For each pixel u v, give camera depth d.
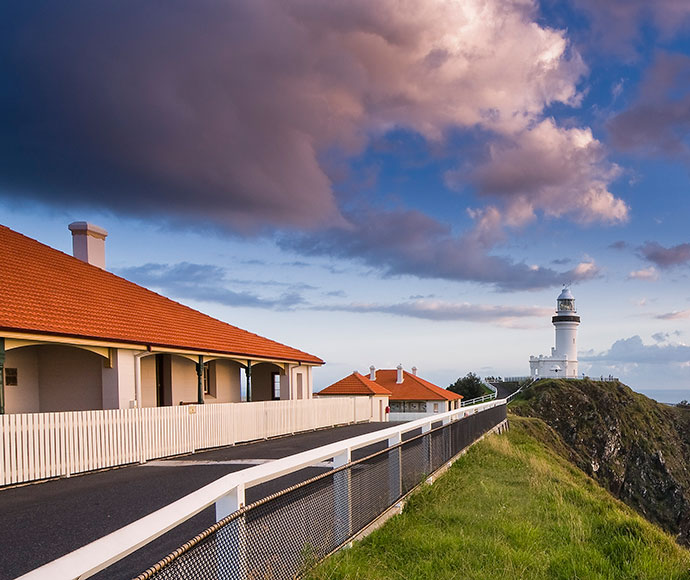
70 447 10.66
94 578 4.75
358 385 39.12
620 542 7.53
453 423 12.77
